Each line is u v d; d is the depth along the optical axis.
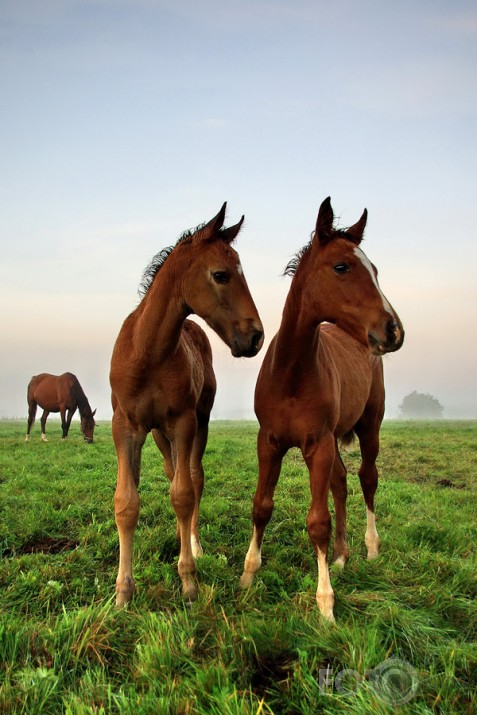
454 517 5.81
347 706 2.27
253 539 3.88
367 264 3.43
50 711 2.27
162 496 6.30
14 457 9.93
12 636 2.68
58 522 5.19
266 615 3.21
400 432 14.79
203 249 3.58
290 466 8.59
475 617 3.22
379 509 6.15
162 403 3.77
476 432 14.95
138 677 2.46
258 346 3.43
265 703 2.24
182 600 3.42
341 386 4.33
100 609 3.04
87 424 13.62
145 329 3.66
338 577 3.94
